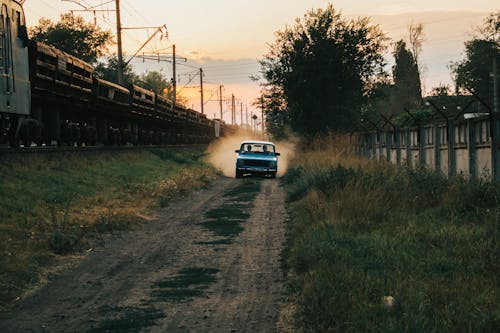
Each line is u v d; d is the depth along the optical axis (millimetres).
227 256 10484
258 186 24391
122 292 8055
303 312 6648
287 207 17047
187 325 6539
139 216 15094
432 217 11625
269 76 42125
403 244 9352
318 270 7953
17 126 18094
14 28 16547
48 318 6898
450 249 8938
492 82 72812
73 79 22219
